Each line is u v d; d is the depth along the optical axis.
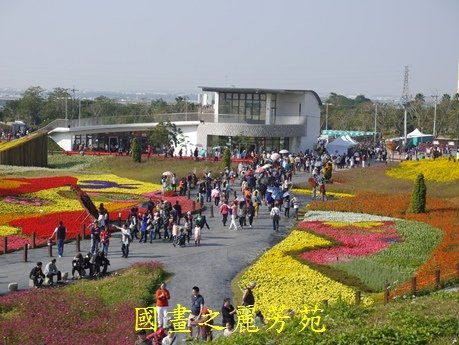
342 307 32.31
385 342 26.02
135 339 33.53
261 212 73.50
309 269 48.00
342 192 87.50
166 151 117.25
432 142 156.75
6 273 47.59
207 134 128.62
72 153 117.69
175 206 62.91
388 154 131.62
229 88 129.00
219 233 62.56
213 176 96.81
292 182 92.56
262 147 128.12
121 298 41.12
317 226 62.59
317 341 27.36
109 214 67.44
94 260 47.41
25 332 34.16
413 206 69.75
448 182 92.38
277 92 129.50
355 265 48.38
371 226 62.78
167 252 54.88
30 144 103.56
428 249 53.62
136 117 133.12
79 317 37.19
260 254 54.56
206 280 46.97
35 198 73.56
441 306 30.86
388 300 37.91
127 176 99.50
